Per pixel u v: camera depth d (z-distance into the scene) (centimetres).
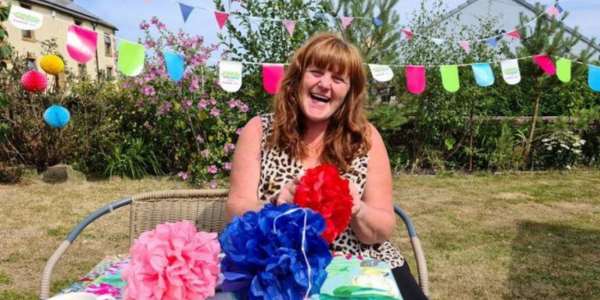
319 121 175
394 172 654
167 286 96
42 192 507
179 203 191
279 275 101
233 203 171
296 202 125
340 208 124
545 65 404
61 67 257
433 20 637
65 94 594
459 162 688
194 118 555
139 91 566
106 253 337
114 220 411
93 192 511
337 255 153
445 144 661
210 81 550
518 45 632
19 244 351
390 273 136
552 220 441
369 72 539
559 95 690
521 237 392
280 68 350
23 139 578
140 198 188
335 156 173
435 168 669
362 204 160
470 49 634
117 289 128
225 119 554
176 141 580
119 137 597
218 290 111
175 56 297
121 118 594
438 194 535
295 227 104
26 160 590
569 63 407
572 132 684
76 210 441
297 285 101
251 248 103
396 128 610
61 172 558
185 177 554
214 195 194
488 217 448
